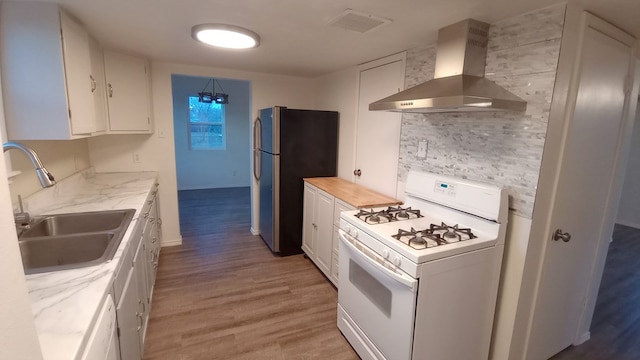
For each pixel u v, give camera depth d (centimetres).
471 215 176
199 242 372
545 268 172
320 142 336
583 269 200
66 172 244
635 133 464
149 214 241
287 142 322
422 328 150
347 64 301
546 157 152
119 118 268
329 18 173
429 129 217
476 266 159
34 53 161
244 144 707
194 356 192
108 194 234
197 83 646
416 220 194
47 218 177
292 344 206
